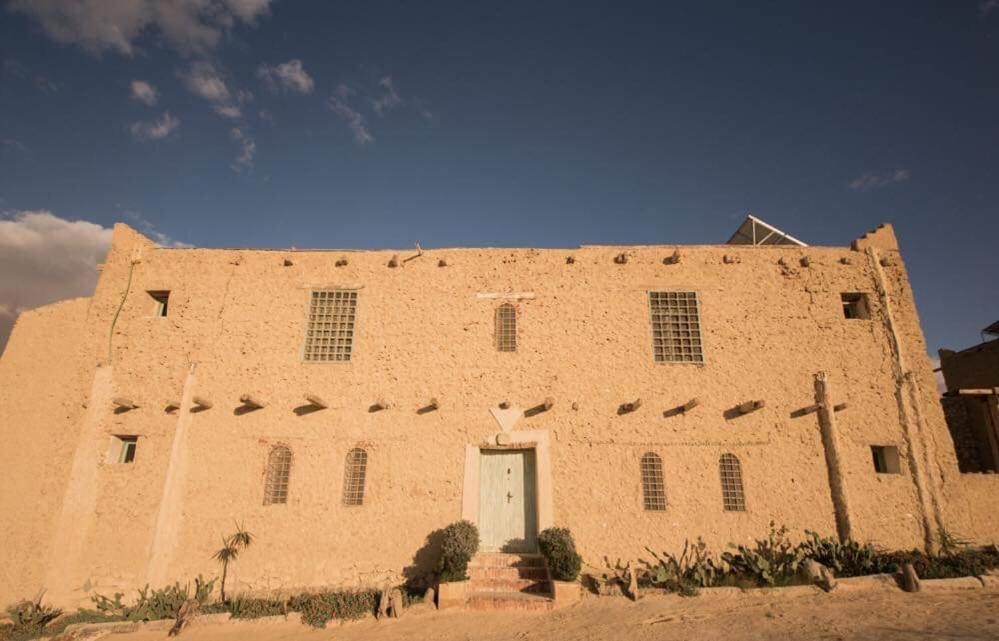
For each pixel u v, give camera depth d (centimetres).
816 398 1405
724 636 934
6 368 1481
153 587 1283
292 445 1394
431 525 1327
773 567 1191
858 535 1295
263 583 1297
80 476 1373
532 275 1521
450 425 1399
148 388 1450
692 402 1340
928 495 1328
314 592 1281
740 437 1373
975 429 1686
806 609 1032
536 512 1343
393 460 1376
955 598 1055
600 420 1390
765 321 1471
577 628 1019
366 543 1318
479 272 1530
